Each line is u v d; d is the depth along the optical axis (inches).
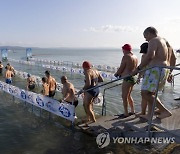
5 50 2031.3
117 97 556.4
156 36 201.0
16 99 539.2
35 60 1995.6
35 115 423.5
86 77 279.4
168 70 199.9
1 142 305.9
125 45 254.7
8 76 741.3
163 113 211.8
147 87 200.2
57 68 1192.2
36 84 701.9
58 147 289.6
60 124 370.6
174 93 610.2
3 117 411.2
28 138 319.3
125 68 253.9
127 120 225.9
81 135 315.6
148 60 193.2
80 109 438.3
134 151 268.4
